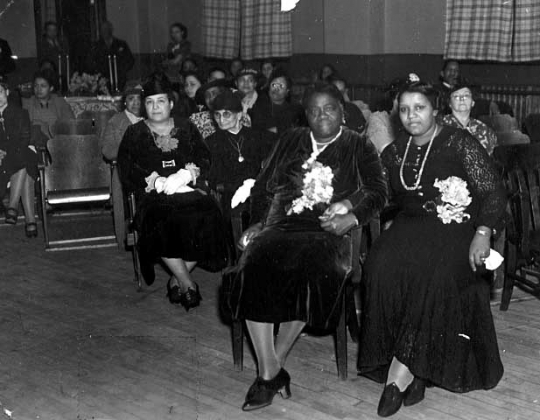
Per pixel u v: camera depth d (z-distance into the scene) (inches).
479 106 351.3
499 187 142.0
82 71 505.4
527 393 149.9
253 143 214.8
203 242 196.2
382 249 145.9
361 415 143.2
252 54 488.4
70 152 269.6
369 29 440.8
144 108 212.4
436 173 143.9
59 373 163.8
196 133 209.5
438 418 140.9
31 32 535.5
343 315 155.2
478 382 144.6
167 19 563.5
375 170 154.9
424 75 429.1
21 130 277.0
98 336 184.7
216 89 234.7
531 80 389.1
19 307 206.7
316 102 153.3
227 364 167.0
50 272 238.4
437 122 149.1
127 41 572.4
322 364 165.8
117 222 259.9
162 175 205.0
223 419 142.6
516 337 177.5
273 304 144.3
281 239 150.9
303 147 157.9
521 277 192.5
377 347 145.9
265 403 146.1
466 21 398.6
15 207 279.1
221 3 503.5
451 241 141.9
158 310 202.8
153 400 150.6
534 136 302.2
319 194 152.9
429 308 139.1
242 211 183.6
